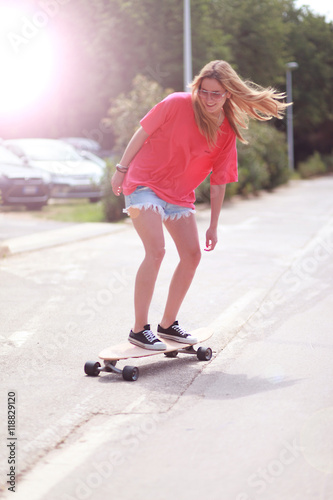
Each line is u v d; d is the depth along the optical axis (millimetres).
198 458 3070
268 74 40375
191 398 3895
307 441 3229
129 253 10109
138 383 4203
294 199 21797
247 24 38781
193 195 4738
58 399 3914
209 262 9234
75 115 35625
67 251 10367
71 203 19234
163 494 2744
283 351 4898
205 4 33156
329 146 53219
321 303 6605
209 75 4238
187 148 4414
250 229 13289
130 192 4469
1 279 8039
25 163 17703
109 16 32781
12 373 4449
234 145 4656
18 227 13484
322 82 49500
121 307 6488
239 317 6012
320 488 2773
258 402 3791
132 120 17250
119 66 33094
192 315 6102
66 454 3148
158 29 32531
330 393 3918
